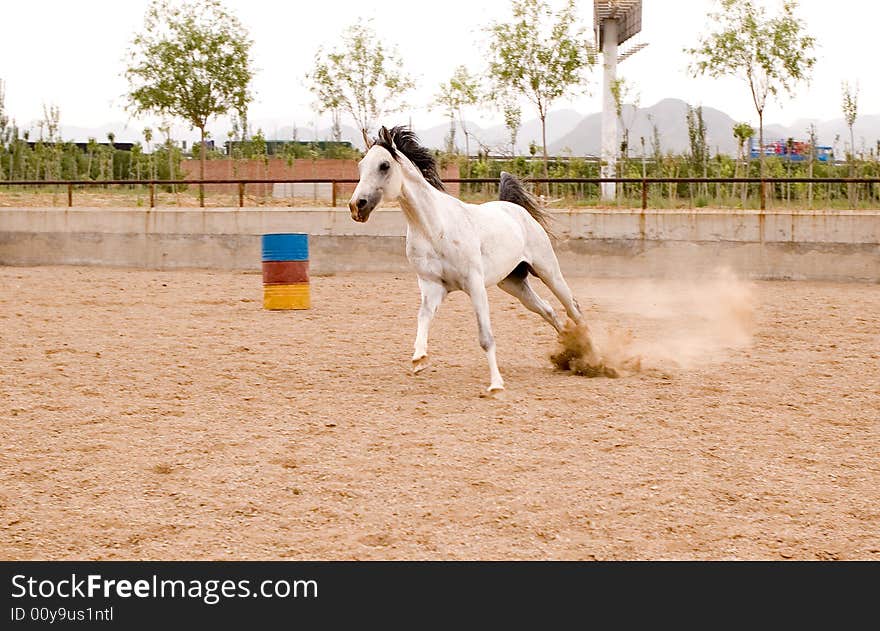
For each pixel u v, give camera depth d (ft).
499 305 53.16
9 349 36.96
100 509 18.42
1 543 16.81
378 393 28.96
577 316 32.83
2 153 124.77
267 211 75.00
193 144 139.85
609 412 26.22
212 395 28.63
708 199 85.71
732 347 38.65
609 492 19.27
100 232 78.23
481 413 26.12
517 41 103.19
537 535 17.07
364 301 54.75
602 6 119.85
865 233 66.23
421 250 28.40
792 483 19.95
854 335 42.14
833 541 16.79
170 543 16.78
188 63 106.73
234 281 66.23
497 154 110.83
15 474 20.54
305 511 18.26
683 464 21.25
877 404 27.53
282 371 32.68
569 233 69.82
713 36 96.43
